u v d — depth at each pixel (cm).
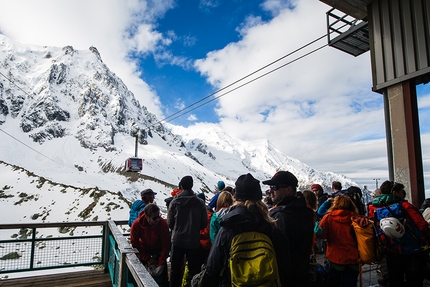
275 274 199
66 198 5025
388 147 621
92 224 616
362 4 683
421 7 571
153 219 452
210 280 238
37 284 535
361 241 347
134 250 358
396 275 388
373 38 662
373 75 657
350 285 361
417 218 367
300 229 266
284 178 293
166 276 468
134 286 337
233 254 212
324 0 677
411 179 564
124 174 13562
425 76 569
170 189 12038
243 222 222
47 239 598
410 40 584
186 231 426
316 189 660
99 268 634
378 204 399
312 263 332
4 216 4481
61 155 16188
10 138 16550
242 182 243
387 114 629
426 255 373
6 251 1150
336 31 784
